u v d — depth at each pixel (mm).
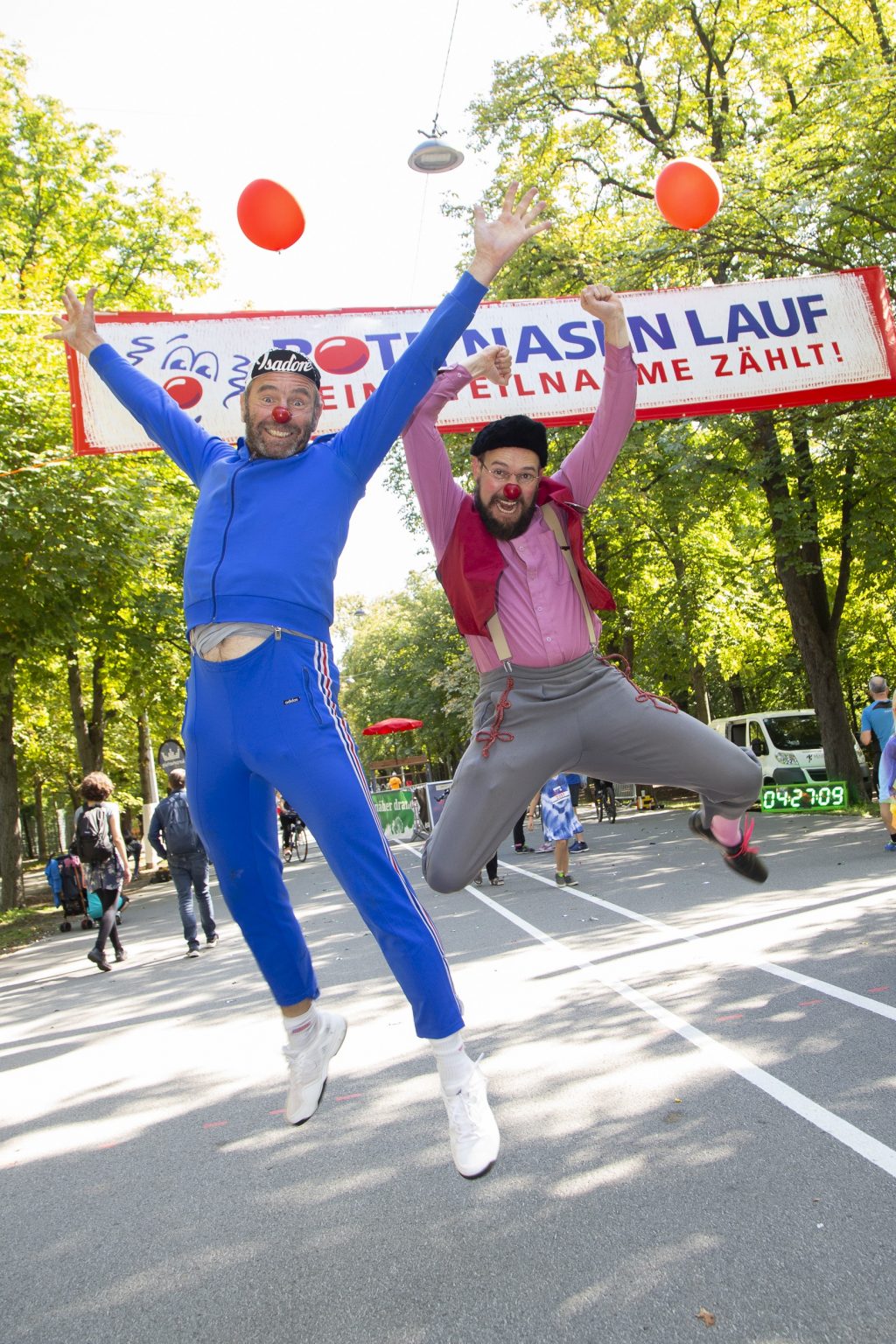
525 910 10805
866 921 7840
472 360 3381
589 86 20672
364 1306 3131
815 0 19328
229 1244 3703
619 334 3420
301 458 2936
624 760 3299
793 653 34844
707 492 17859
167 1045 6973
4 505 15430
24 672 21141
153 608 20562
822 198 13461
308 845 30391
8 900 21641
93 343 3418
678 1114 4348
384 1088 5254
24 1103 5953
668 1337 2770
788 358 9297
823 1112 4184
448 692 40312
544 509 3344
